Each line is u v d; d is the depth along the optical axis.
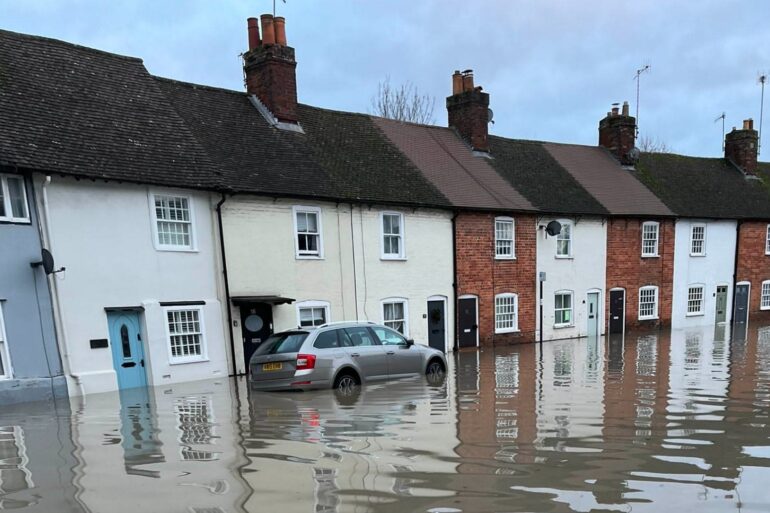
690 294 24.89
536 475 5.00
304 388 9.47
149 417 8.20
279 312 14.30
